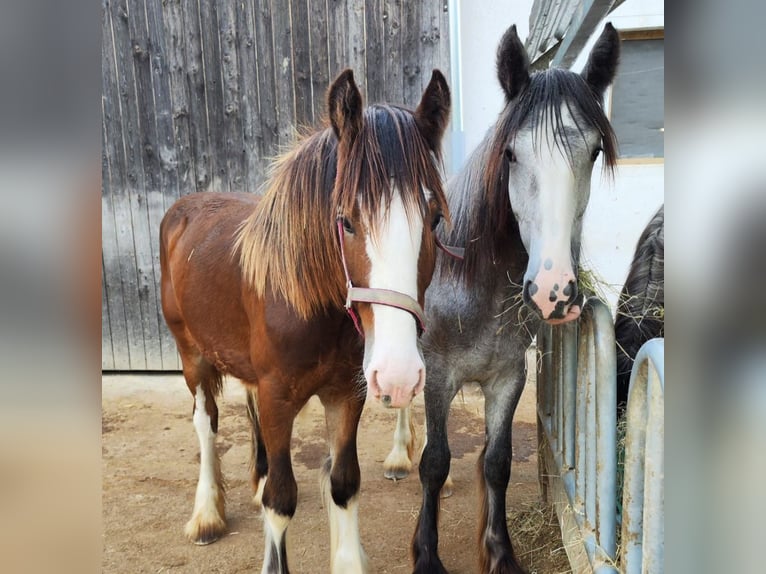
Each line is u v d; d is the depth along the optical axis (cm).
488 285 177
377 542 225
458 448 308
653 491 102
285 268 158
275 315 164
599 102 163
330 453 194
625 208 423
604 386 138
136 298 443
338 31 402
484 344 183
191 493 269
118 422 355
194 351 241
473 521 240
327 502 192
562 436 203
